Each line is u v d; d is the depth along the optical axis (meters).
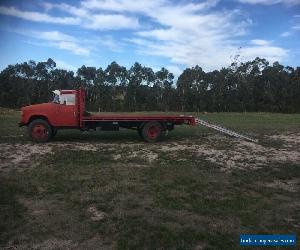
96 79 66.88
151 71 69.62
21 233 7.86
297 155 16.58
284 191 10.97
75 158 15.09
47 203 9.67
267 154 16.70
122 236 7.67
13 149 16.98
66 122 19.52
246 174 12.83
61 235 7.77
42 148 17.34
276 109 71.12
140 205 9.47
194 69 71.25
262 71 72.19
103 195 10.23
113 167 13.59
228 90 71.50
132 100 68.50
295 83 71.62
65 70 67.56
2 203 9.58
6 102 66.00
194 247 7.25
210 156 15.98
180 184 11.39
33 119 19.39
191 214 8.91
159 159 15.20
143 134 19.88
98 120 19.80
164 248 7.19
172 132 24.55
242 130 26.42
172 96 70.62
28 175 12.28
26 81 66.19
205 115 51.25
